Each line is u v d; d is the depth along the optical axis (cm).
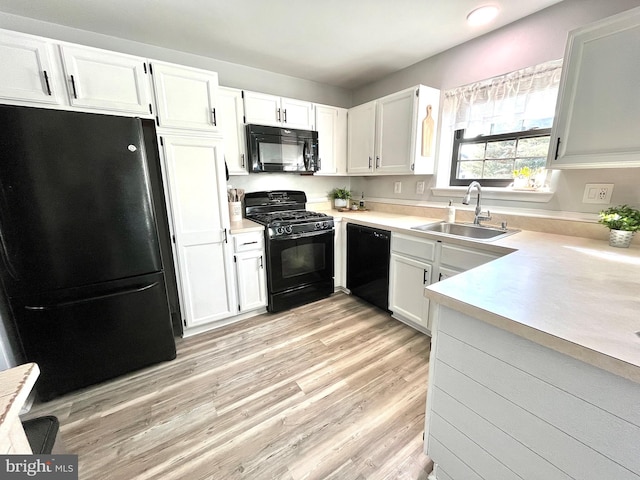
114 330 171
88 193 155
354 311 264
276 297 256
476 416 95
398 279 234
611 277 107
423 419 145
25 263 145
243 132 250
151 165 188
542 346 75
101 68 164
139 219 171
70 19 190
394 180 304
